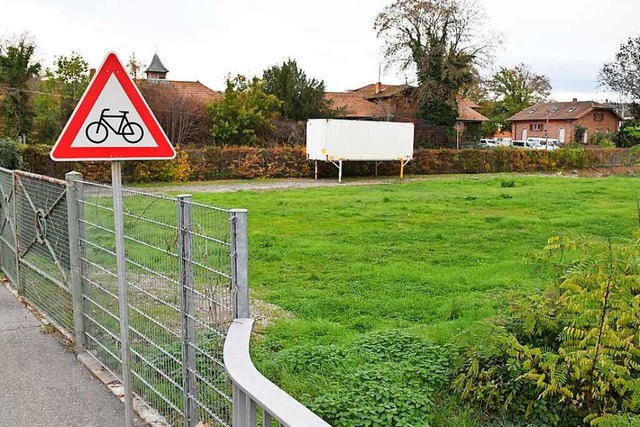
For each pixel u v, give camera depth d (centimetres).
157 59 4622
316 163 2631
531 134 6200
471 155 3128
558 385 369
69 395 412
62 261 518
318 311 644
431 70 3769
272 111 3309
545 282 738
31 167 2030
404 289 743
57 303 548
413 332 554
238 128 3030
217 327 300
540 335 433
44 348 504
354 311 648
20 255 657
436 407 394
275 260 921
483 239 1116
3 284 726
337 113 3931
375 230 1214
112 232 415
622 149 3438
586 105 5881
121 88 320
